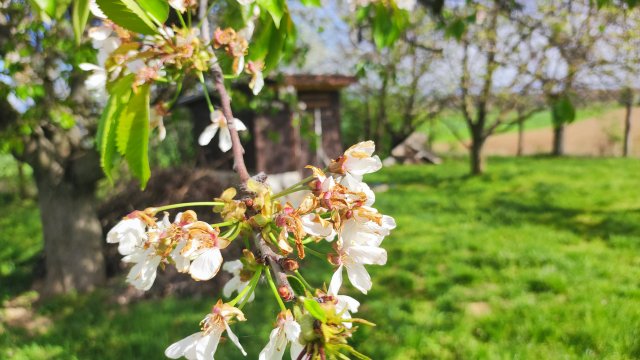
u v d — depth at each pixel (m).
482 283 4.79
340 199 0.89
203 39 1.22
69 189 5.02
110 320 4.33
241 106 5.56
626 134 17.50
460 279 4.91
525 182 11.23
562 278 4.59
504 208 8.37
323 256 0.91
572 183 10.66
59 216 5.02
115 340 3.91
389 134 17.14
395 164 17.19
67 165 4.96
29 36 3.86
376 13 2.22
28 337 4.09
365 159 0.97
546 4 5.02
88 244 5.14
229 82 1.72
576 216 7.46
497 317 3.90
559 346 3.46
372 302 4.39
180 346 0.84
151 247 0.90
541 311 3.96
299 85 10.49
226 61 1.48
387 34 2.24
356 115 18.06
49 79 4.20
